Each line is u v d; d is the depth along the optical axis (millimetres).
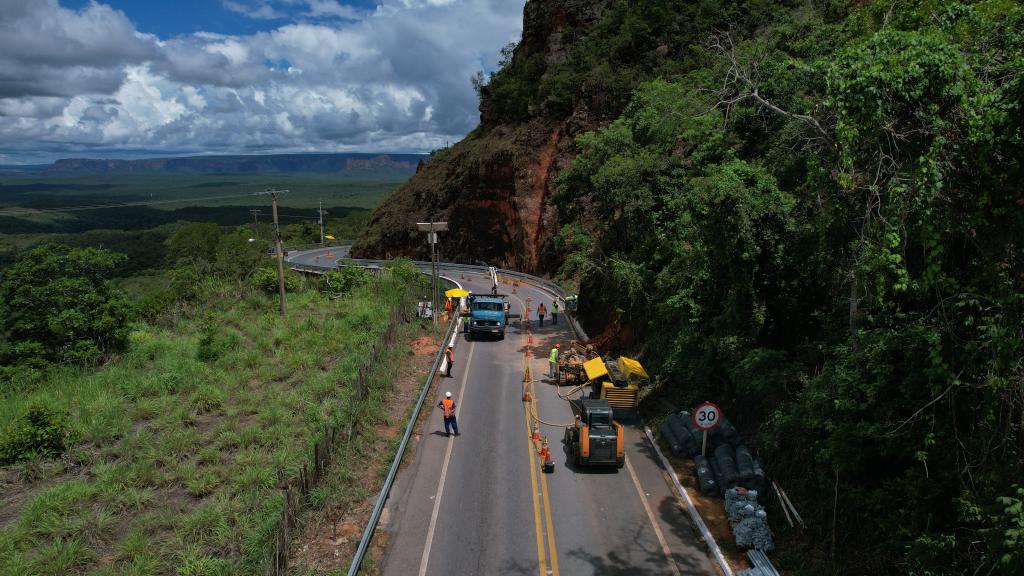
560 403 24312
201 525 15000
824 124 12828
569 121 59500
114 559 13914
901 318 12227
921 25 13672
